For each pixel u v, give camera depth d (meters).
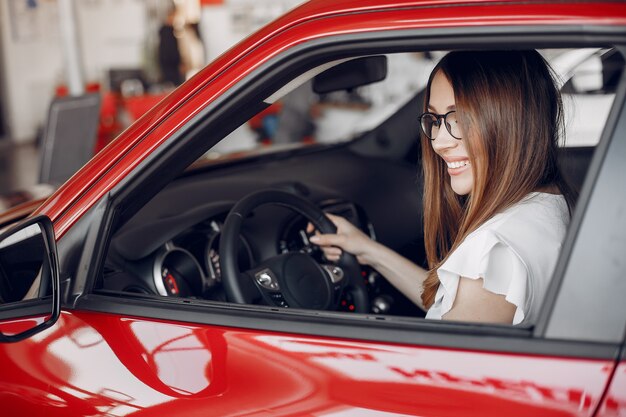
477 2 1.00
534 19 0.97
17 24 11.41
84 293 1.22
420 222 2.27
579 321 0.93
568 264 0.93
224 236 1.56
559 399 0.92
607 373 0.91
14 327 1.22
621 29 0.93
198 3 9.99
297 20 1.12
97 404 1.15
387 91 5.79
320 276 1.62
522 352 0.96
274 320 1.11
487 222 1.25
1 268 1.37
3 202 2.68
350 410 1.01
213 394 1.09
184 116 1.18
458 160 1.33
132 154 1.20
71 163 3.70
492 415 0.95
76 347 1.18
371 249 1.75
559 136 1.32
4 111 11.57
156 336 1.15
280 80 1.15
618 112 0.92
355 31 1.07
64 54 6.16
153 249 1.62
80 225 1.22
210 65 1.18
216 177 2.29
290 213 1.92
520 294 1.16
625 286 0.90
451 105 1.30
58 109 3.73
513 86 1.25
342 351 1.04
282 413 1.04
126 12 11.42
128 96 7.36
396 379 1.00
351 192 2.27
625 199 0.90
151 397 1.12
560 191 1.31
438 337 1.01
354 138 2.71
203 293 1.70
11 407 1.21
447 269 1.23
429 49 1.04
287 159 2.51
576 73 3.29
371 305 1.99
